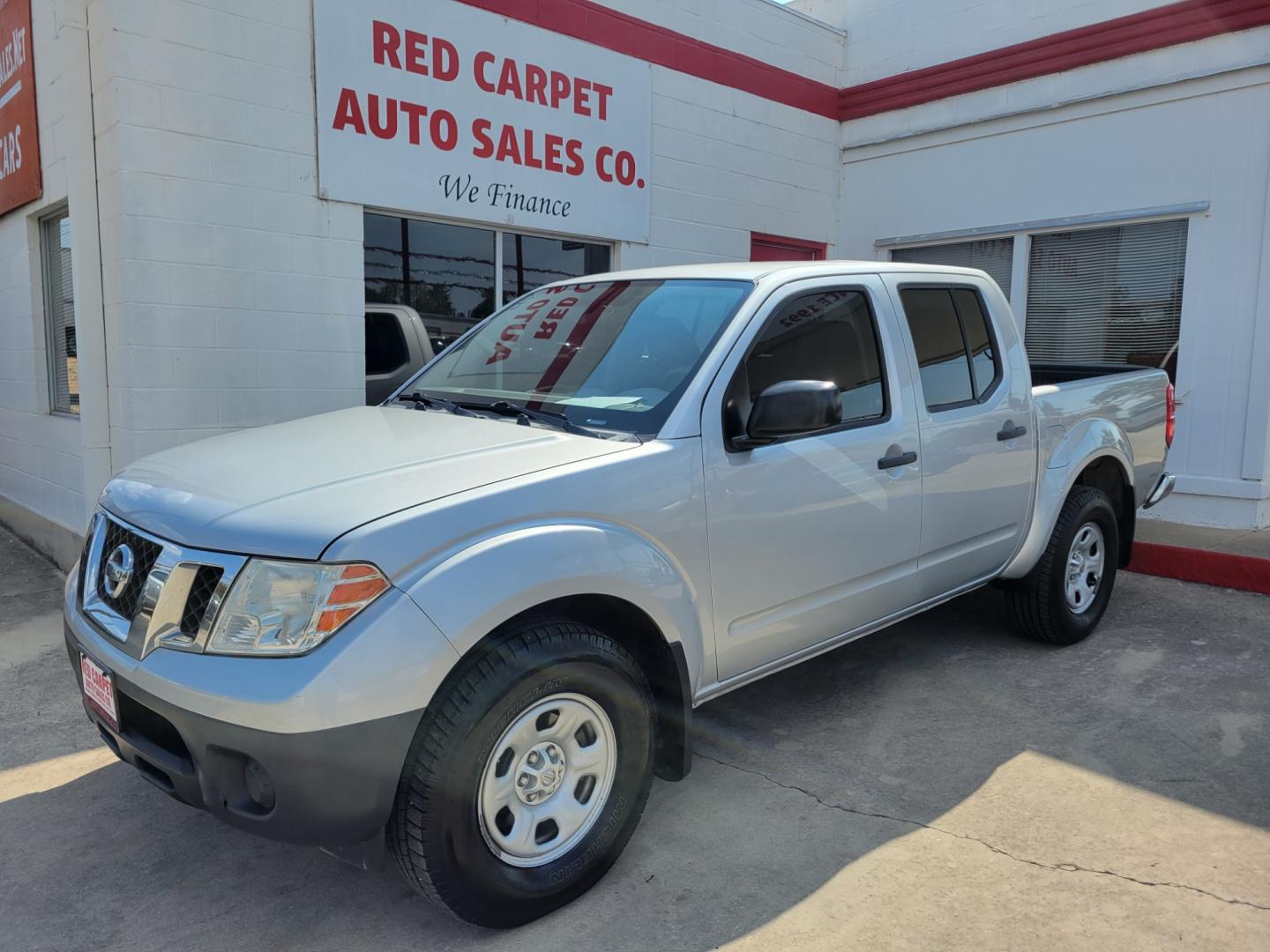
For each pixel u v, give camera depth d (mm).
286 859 3014
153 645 2410
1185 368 7562
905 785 3441
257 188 5922
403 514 2396
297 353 6191
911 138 9375
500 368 3723
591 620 2871
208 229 5754
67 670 4672
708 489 3006
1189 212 7426
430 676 2309
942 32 9055
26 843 3113
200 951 2559
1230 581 6062
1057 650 4887
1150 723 3961
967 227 9008
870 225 9867
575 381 3393
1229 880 2834
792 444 3295
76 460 6398
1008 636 5090
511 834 2570
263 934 2627
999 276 8914
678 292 3584
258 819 2299
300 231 6137
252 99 5855
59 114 6035
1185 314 7539
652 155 8305
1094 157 8039
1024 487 4426
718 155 8867
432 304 7051
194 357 5762
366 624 2256
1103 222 7996
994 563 4402
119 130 5379
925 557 3941
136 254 5500
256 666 2238
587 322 3691
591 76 7707
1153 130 7641
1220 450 7383
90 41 5535
